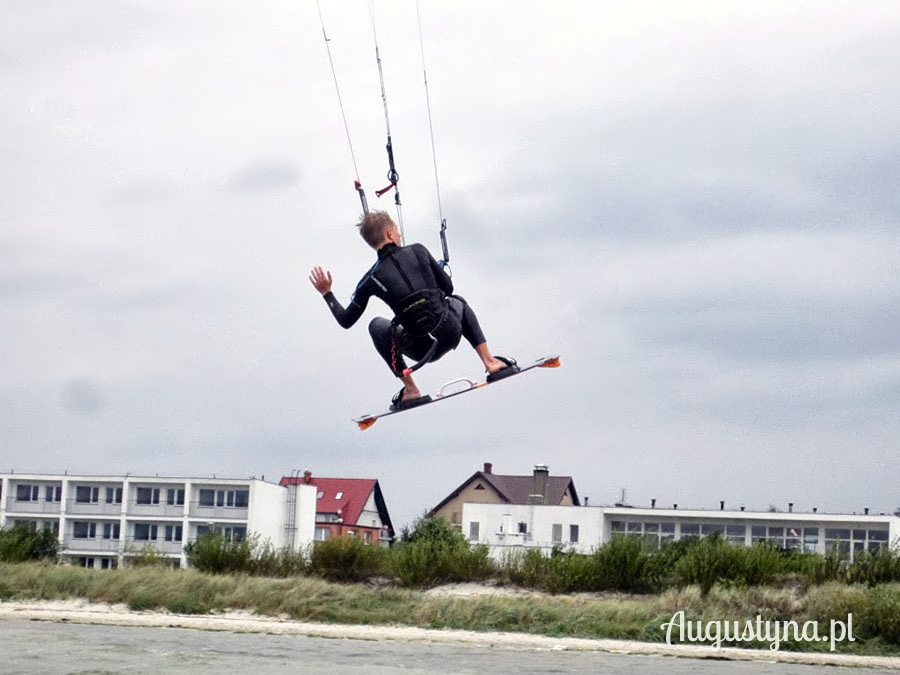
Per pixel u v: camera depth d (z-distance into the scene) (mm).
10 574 29703
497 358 12688
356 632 24969
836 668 21828
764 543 31312
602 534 75562
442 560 32469
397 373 12789
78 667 18156
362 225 12547
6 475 75312
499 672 19234
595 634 25594
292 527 76625
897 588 27422
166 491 73688
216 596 28141
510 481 99188
